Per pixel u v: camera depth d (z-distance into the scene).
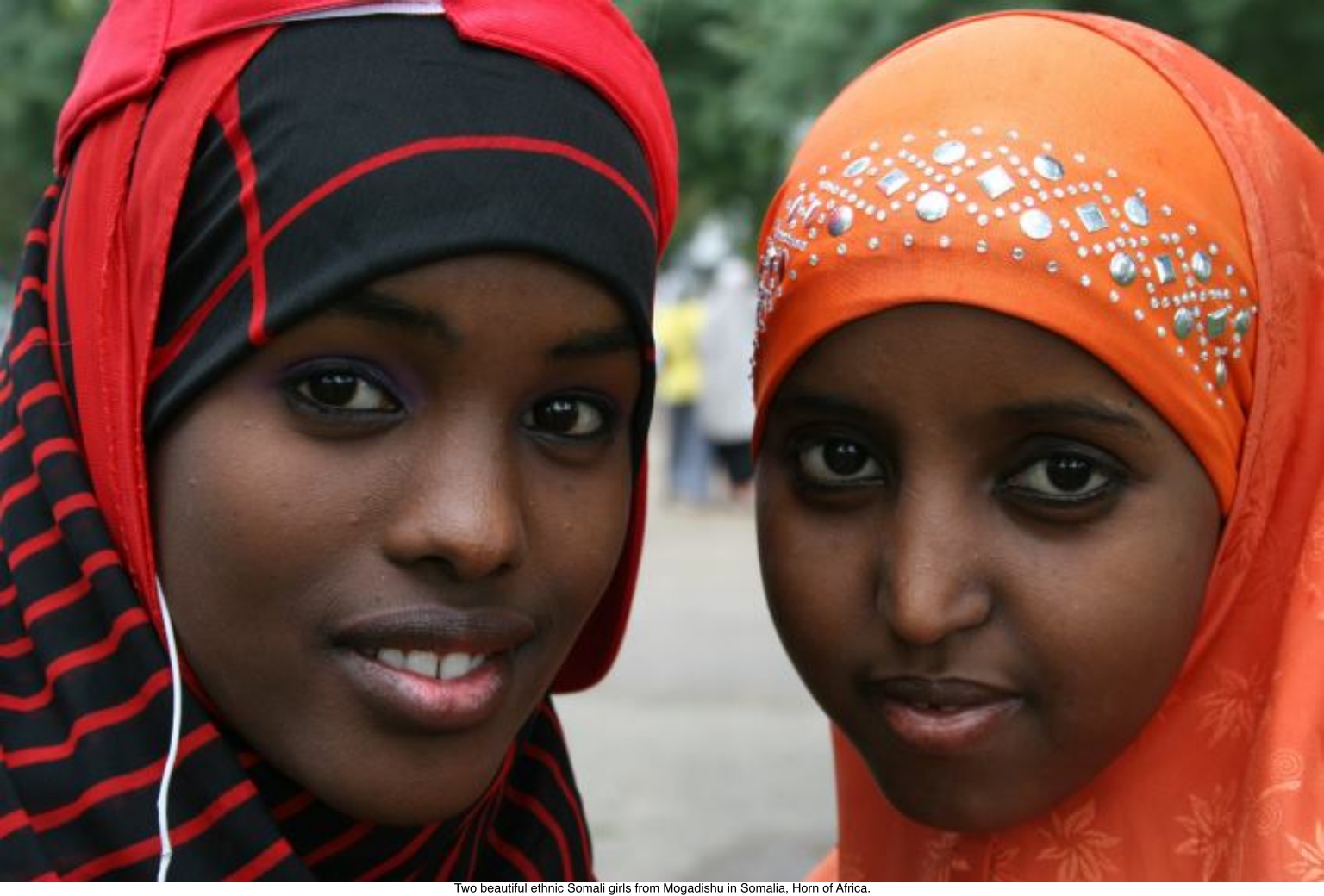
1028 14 1.53
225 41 1.35
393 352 1.29
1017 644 1.40
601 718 5.07
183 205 1.35
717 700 5.30
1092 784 1.52
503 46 1.35
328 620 1.29
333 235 1.28
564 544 1.36
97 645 1.37
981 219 1.37
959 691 1.41
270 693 1.32
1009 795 1.44
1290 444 1.51
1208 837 1.50
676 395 10.96
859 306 1.40
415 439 1.30
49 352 1.44
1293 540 1.51
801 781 4.36
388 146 1.30
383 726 1.32
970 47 1.48
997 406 1.38
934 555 1.38
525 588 1.35
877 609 1.43
